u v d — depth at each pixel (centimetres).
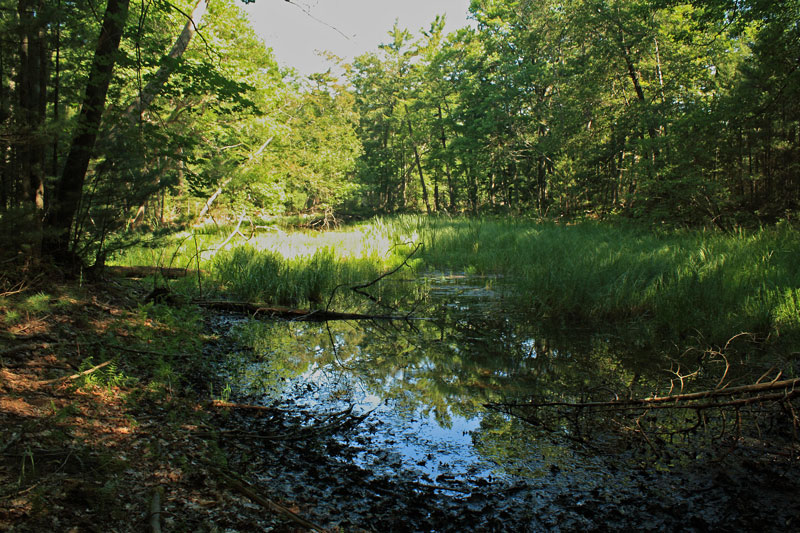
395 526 274
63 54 732
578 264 985
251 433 379
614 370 542
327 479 322
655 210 1862
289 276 986
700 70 2169
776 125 1688
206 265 1123
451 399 468
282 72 2464
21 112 511
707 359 560
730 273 826
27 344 434
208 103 1248
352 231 2330
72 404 349
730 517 286
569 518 286
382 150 4794
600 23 2231
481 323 774
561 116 2664
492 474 335
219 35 1716
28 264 564
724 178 1916
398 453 362
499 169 3575
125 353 488
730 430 394
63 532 225
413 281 1159
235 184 1462
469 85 3509
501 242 1608
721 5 1491
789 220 1526
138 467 293
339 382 510
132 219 838
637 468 342
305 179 2739
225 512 265
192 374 498
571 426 409
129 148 678
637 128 2238
